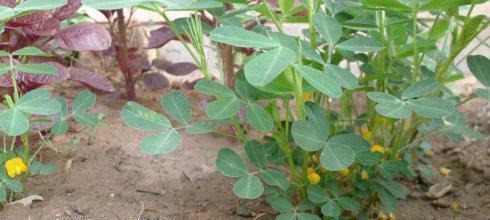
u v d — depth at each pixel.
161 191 0.66
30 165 0.60
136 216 0.59
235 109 0.50
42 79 0.64
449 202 0.72
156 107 0.91
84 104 0.61
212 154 0.77
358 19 0.61
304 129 0.49
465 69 1.18
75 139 0.73
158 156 0.74
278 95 0.53
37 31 0.65
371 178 0.62
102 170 0.69
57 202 0.59
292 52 0.41
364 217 0.62
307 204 0.56
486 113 0.96
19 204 0.58
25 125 0.49
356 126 0.79
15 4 0.61
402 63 0.72
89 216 0.58
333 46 0.52
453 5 0.53
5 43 0.65
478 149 0.84
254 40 0.43
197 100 0.95
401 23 0.63
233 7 0.79
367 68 0.64
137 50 1.01
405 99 0.50
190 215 0.61
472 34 0.59
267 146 0.61
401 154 0.75
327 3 0.60
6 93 0.67
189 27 0.57
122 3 0.45
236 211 0.63
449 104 0.48
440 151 0.86
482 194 0.73
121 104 0.91
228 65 0.85
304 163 0.57
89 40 0.66
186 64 0.92
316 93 0.64
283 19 0.60
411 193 0.74
